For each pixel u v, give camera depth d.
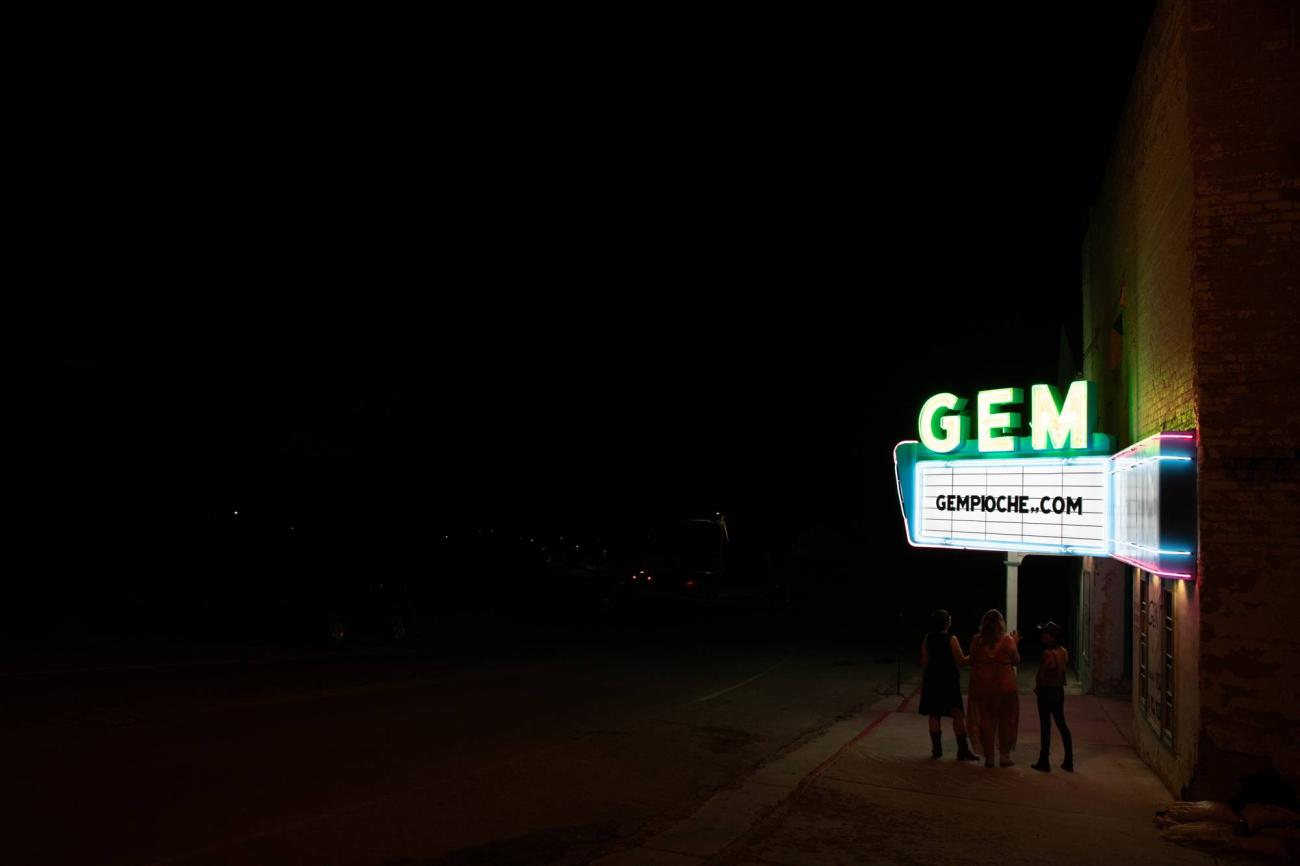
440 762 10.48
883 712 15.70
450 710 13.89
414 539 32.59
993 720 11.22
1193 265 8.73
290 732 11.50
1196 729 8.50
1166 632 10.34
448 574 32.31
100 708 12.12
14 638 18.31
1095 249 17.30
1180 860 7.54
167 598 22.78
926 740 12.89
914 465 15.09
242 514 25.94
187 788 8.69
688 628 31.33
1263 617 8.26
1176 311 9.54
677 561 35.09
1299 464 8.26
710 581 34.88
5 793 8.14
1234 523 8.38
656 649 24.83
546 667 20.09
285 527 24.06
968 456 14.38
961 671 23.23
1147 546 9.59
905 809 9.11
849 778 10.41
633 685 17.73
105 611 22.42
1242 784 8.22
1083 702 16.77
